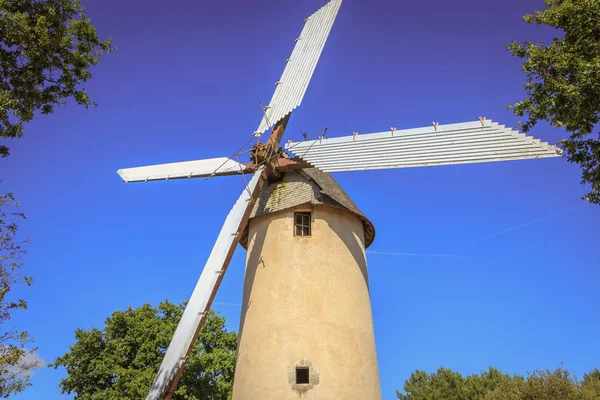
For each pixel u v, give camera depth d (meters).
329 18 17.41
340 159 14.73
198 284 14.72
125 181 17.67
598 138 10.24
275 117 16.33
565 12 9.97
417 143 14.01
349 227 16.03
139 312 27.80
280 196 15.93
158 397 13.11
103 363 25.78
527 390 25.03
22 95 11.00
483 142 13.22
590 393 22.48
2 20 10.20
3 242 11.69
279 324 13.79
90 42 12.05
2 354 11.08
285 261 14.69
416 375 37.38
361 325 14.52
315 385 12.83
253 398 13.18
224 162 16.30
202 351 26.94
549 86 10.38
